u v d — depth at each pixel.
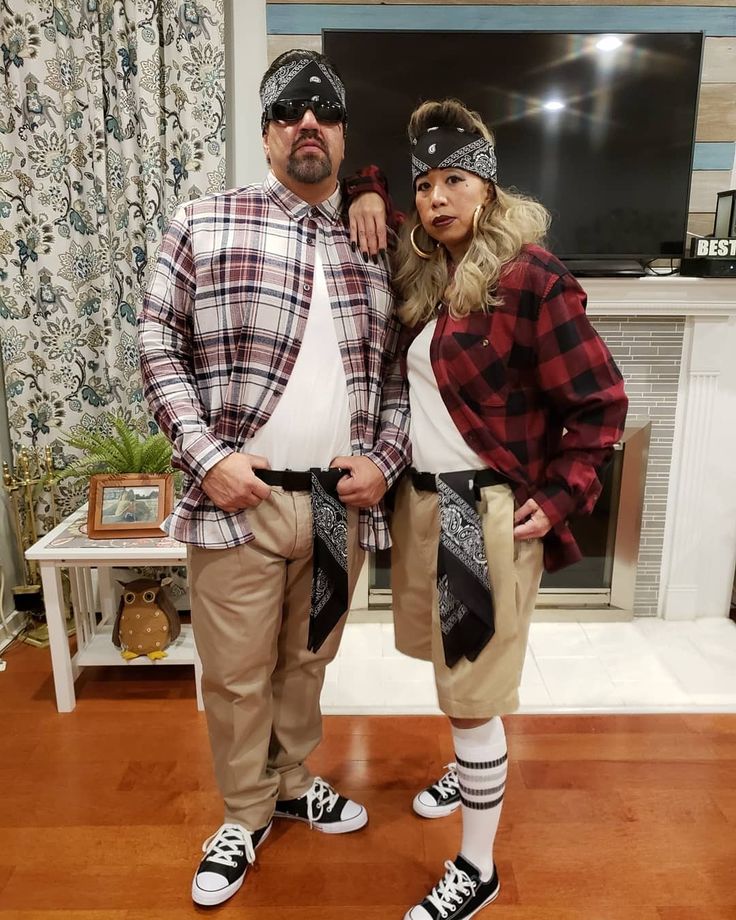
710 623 2.52
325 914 1.38
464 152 1.17
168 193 2.21
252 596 1.34
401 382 1.42
